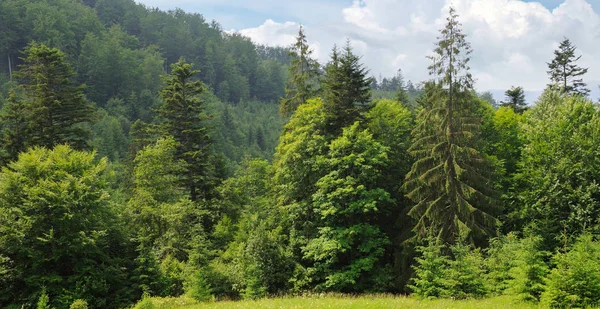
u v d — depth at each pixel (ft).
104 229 86.12
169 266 88.12
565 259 55.83
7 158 94.12
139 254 87.76
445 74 79.97
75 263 79.30
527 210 85.61
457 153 80.18
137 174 102.94
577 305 52.16
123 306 79.56
